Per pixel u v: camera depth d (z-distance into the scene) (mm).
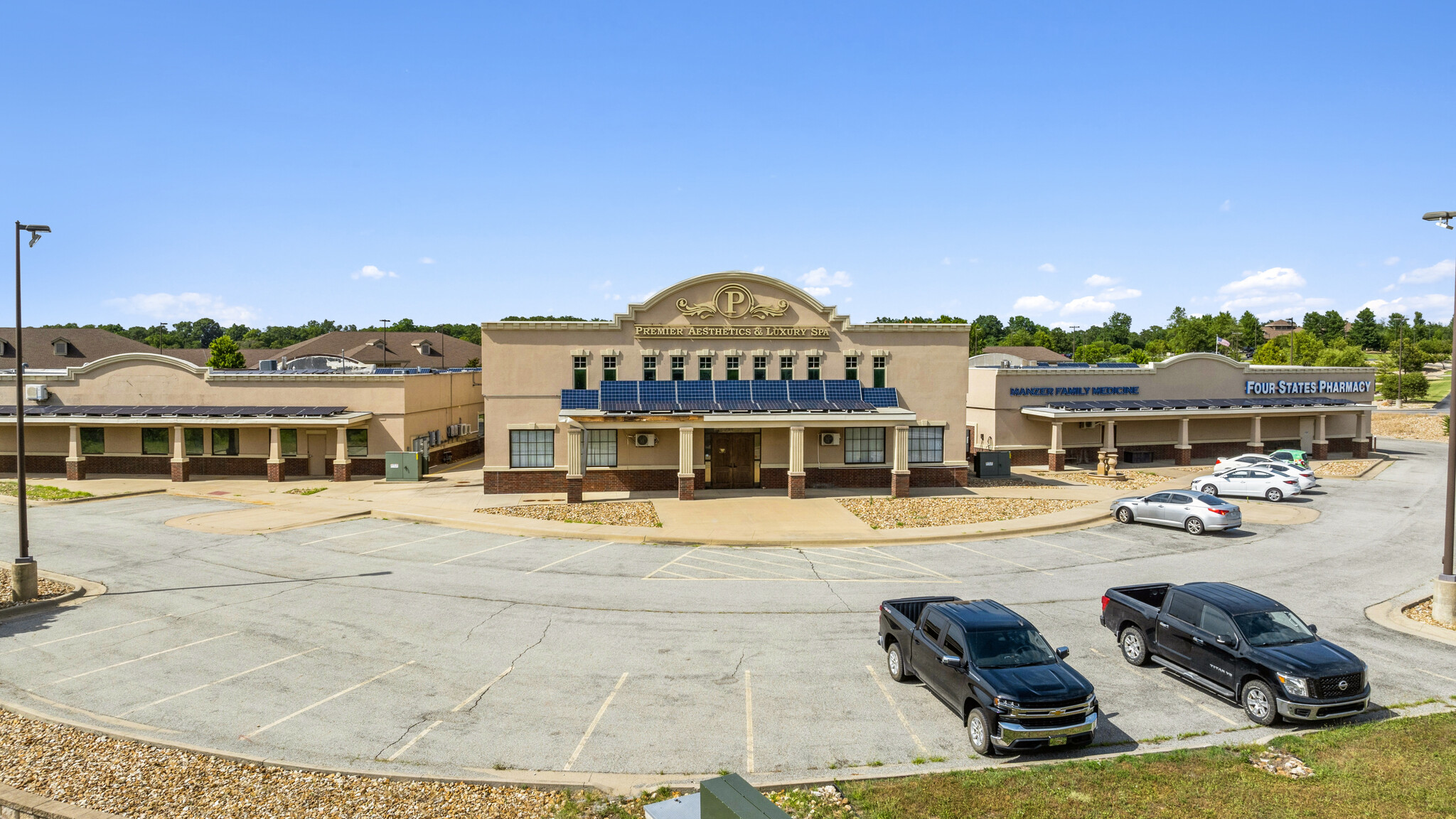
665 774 11375
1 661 15883
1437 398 100750
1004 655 12680
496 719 13180
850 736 12602
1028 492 37312
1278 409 49625
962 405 38688
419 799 10594
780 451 37438
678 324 37312
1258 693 13055
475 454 56812
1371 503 35094
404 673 15234
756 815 7020
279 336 191125
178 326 195750
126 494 37844
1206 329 147000
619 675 15109
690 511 32281
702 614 19047
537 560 24656
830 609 19469
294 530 29484
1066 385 48656
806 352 37906
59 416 42562
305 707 13641
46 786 10805
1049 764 11414
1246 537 28188
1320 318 191125
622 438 36969
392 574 22891
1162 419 50094
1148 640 15430
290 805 10383
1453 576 18344
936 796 10523
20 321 20453
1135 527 30047
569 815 10188
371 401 44188
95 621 18500
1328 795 10430
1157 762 11414
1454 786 10602
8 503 35250
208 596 20484
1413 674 15164
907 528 29000
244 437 43812
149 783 10922
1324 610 19375
